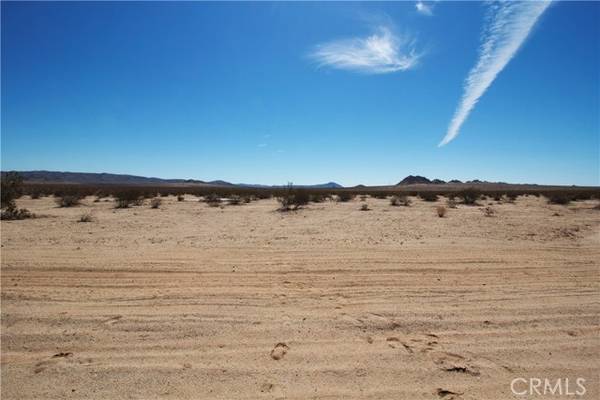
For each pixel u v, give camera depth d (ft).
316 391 10.75
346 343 13.76
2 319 15.92
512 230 44.47
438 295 19.13
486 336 14.34
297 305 17.63
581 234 41.47
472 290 20.02
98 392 10.72
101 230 43.62
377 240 36.60
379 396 10.53
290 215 64.95
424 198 126.41
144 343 13.76
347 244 34.22
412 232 42.57
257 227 47.42
